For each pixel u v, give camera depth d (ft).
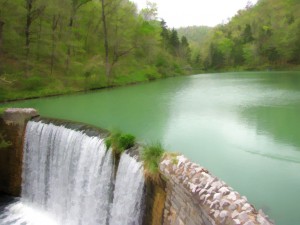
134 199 31.19
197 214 20.62
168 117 56.13
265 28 252.01
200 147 39.40
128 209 32.22
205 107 66.13
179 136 44.19
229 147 39.40
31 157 50.37
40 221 45.65
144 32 146.10
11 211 47.65
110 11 118.93
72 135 43.42
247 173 31.68
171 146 39.81
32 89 82.58
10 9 80.48
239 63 274.16
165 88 105.09
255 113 59.11
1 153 52.13
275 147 39.45
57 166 46.39
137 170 30.60
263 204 25.66
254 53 255.09
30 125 50.29
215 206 19.02
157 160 28.73
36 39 93.56
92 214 39.22
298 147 39.29
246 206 18.31
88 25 132.16
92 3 127.54
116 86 110.93
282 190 27.96
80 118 55.42
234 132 46.24
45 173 48.44
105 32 115.24
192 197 21.40
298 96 79.30
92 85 100.42
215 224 18.24
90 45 134.82
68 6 107.76
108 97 81.46
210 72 263.08
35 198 49.93
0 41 80.89
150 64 170.60
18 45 90.63
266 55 249.55
